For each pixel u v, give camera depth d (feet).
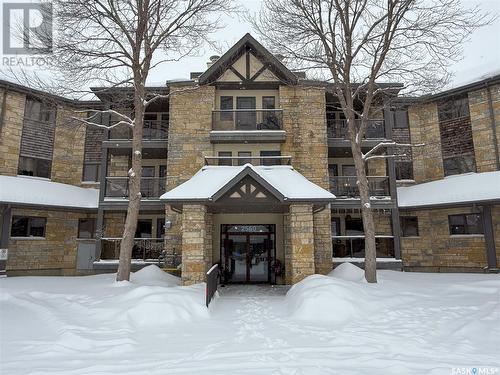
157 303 27.30
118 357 18.08
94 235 63.16
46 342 20.35
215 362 17.21
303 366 16.51
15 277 50.01
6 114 58.34
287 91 57.52
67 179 64.85
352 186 59.06
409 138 67.46
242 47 57.77
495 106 58.49
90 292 35.06
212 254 53.72
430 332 22.39
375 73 42.22
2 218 53.83
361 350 19.01
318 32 43.16
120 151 61.16
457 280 43.11
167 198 40.04
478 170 59.47
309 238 40.57
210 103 57.21
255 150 57.06
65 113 64.08
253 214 55.01
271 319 27.32
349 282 34.09
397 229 55.93
